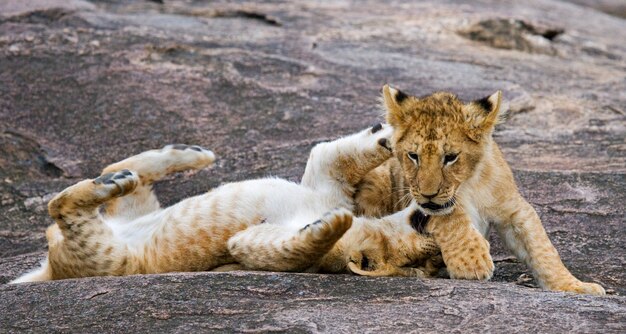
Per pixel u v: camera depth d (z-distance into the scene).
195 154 11.77
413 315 8.22
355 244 9.73
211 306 8.49
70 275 10.40
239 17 20.23
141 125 15.08
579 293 9.56
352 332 7.92
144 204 11.60
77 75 16.23
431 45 19.14
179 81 16.11
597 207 12.14
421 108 10.45
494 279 10.62
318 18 20.17
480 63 18.28
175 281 8.98
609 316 8.13
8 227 13.17
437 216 9.78
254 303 8.55
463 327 7.96
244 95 15.78
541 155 14.24
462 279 9.41
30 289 9.09
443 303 8.48
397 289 8.81
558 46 20.67
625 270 10.62
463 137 10.21
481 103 10.63
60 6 18.55
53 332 8.27
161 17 19.20
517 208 10.41
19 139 14.80
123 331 8.19
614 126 15.55
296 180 13.23
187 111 15.38
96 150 14.66
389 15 20.80
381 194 11.16
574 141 14.88
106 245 10.24
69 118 15.31
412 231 9.76
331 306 8.47
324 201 10.89
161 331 8.13
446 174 10.01
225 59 16.83
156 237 10.49
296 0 21.59
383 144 10.55
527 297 8.63
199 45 17.34
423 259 9.76
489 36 20.45
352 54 17.81
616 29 23.67
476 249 9.48
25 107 15.52
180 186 13.72
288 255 9.60
